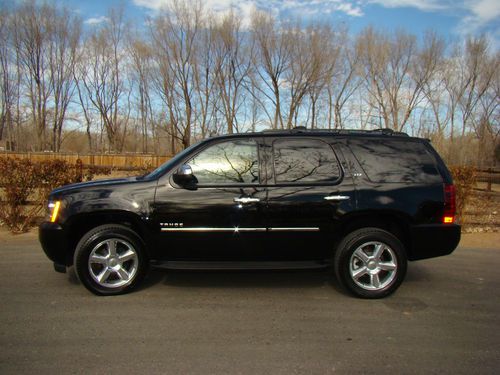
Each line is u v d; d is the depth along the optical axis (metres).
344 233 4.60
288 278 5.26
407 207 4.50
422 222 4.54
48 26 38.94
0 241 7.14
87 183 4.71
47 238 4.47
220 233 4.46
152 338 3.53
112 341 3.46
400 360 3.21
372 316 4.07
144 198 4.44
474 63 36.72
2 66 39.31
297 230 4.48
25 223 7.85
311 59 31.78
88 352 3.27
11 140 40.34
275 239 4.49
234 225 4.45
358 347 3.42
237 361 3.16
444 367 3.10
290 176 4.54
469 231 8.61
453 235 4.58
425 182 4.61
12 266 5.61
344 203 4.47
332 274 5.42
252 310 4.19
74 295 4.54
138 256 4.54
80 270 4.41
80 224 4.57
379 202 4.48
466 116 37.50
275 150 4.61
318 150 4.63
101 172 9.26
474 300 4.57
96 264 4.49
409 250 4.67
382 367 3.10
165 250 4.50
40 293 4.59
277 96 33.31
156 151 40.00
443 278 5.39
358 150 4.66
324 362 3.16
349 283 4.48
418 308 4.31
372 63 34.78
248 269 4.48
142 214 4.42
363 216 4.56
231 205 4.43
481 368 3.10
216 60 34.12
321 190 4.48
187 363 3.12
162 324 3.82
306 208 4.46
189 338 3.54
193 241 4.47
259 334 3.64
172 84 34.94
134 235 4.52
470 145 38.53
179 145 37.41
